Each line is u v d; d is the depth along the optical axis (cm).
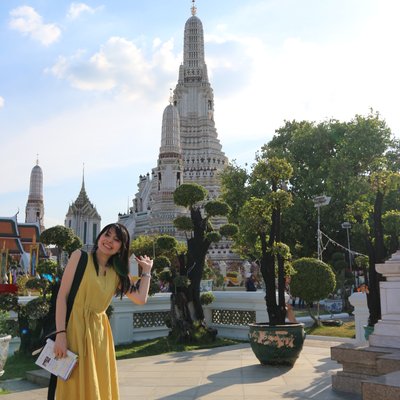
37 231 5066
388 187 1391
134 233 9412
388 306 888
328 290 1745
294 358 1162
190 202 1777
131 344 1739
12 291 1625
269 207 1312
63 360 457
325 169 4534
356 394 832
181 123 9956
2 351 866
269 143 5312
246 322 1898
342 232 4462
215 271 4809
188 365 1229
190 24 10619
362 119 4219
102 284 495
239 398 849
